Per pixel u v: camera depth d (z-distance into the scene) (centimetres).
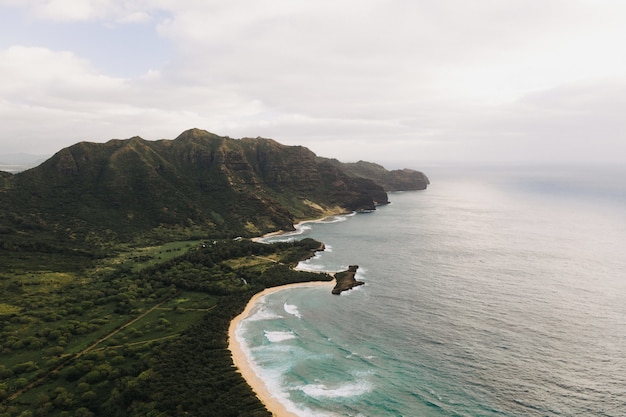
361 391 11069
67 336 14250
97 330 15025
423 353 13050
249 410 10144
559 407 10081
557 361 12262
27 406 10331
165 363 12269
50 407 10206
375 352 13250
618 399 10325
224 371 12069
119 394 10631
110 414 10025
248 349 13650
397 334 14525
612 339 13612
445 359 12619
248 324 15800
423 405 10369
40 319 15562
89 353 13050
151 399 10425
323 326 15475
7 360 12662
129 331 14912
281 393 11038
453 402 10438
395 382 11456
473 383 11262
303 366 12462
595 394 10569
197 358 12744
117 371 11862
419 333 14512
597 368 11819
